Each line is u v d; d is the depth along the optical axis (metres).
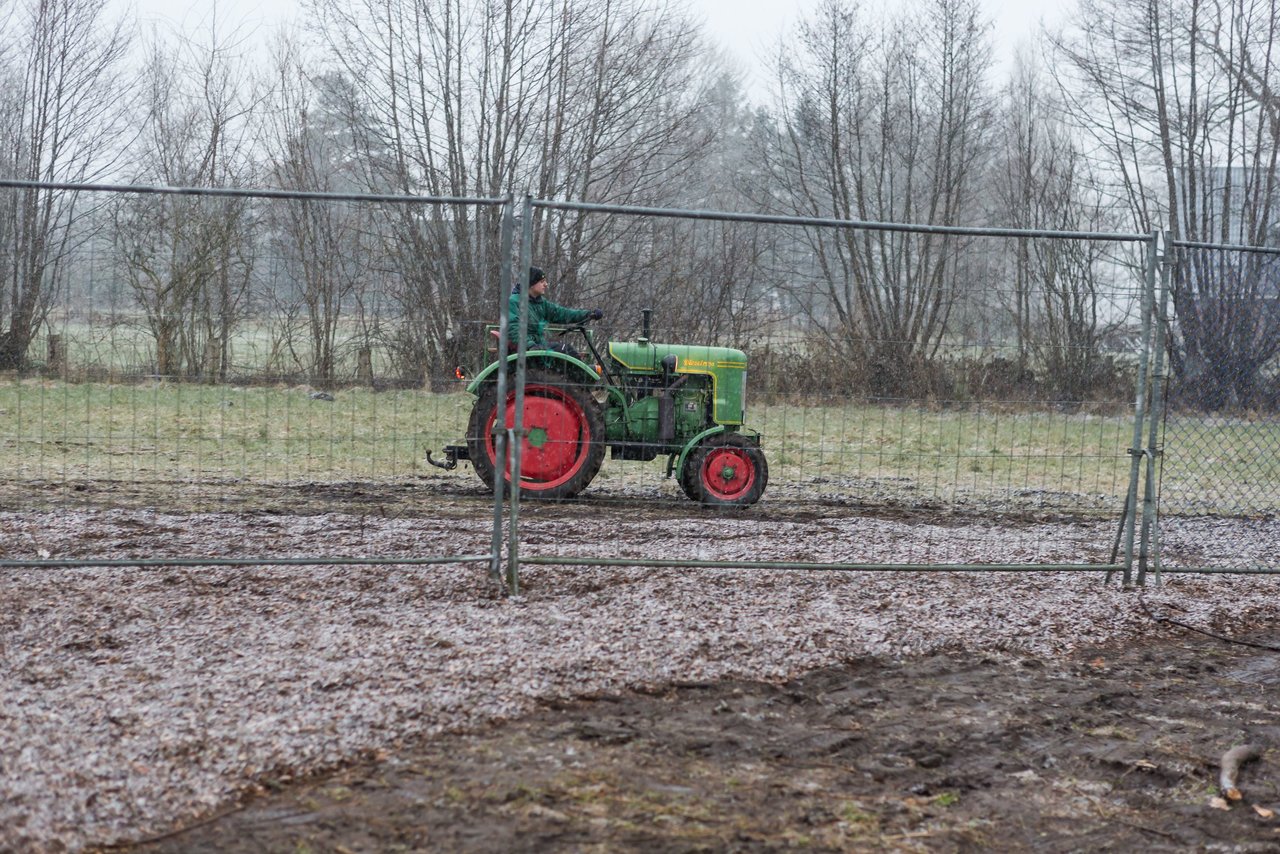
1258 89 25.52
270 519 8.66
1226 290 7.67
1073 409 7.65
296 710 4.48
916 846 3.71
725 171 32.72
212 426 10.46
